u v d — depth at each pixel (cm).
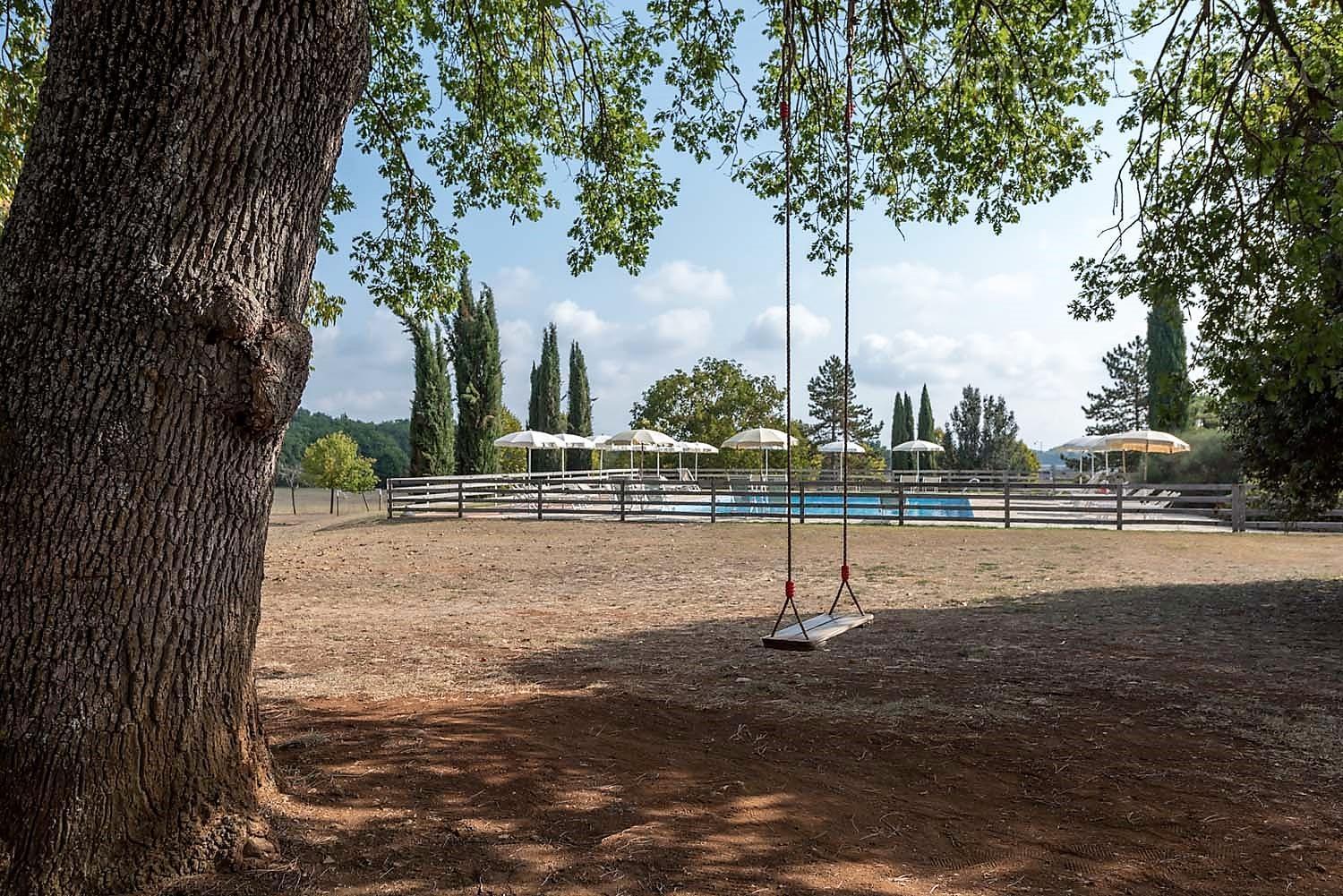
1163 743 455
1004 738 463
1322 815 360
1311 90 474
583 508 2672
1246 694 560
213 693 302
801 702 540
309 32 298
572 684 597
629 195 852
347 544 1805
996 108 804
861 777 404
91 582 268
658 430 4669
